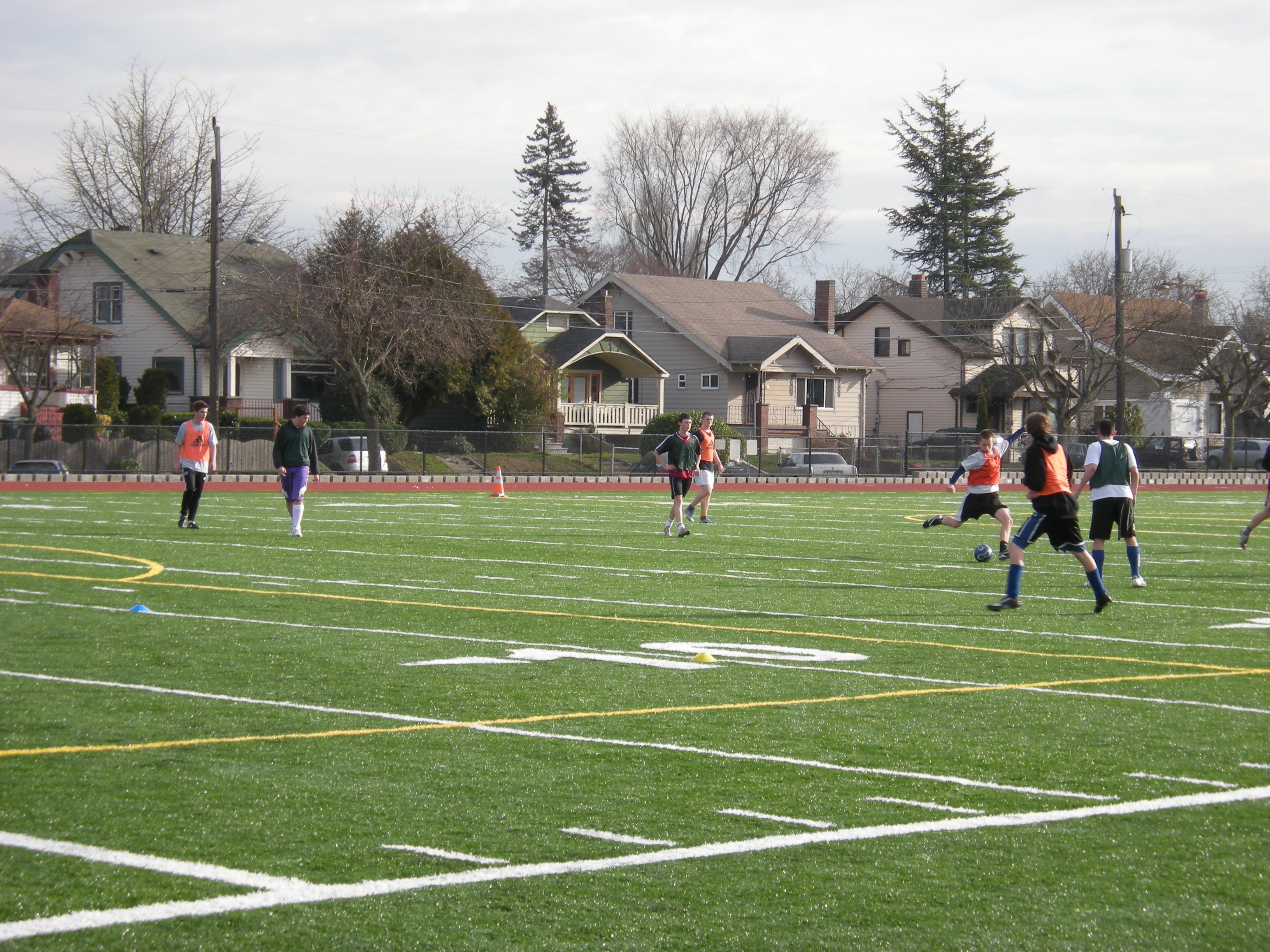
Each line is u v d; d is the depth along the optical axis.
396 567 21.09
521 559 22.70
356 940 5.91
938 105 111.19
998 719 10.56
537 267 119.88
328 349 60.34
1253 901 6.54
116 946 5.80
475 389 67.62
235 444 53.03
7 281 71.12
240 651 13.17
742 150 99.94
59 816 7.64
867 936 6.04
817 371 84.06
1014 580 17.02
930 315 92.06
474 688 11.55
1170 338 84.44
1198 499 52.12
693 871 6.86
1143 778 8.77
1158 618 16.56
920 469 65.19
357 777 8.55
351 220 60.38
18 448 49.78
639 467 60.66
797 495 49.12
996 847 7.32
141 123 87.25
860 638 14.71
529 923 6.13
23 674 11.77
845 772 8.82
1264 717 10.72
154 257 71.12
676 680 12.02
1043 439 16.83
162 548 23.34
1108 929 6.17
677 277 89.00
